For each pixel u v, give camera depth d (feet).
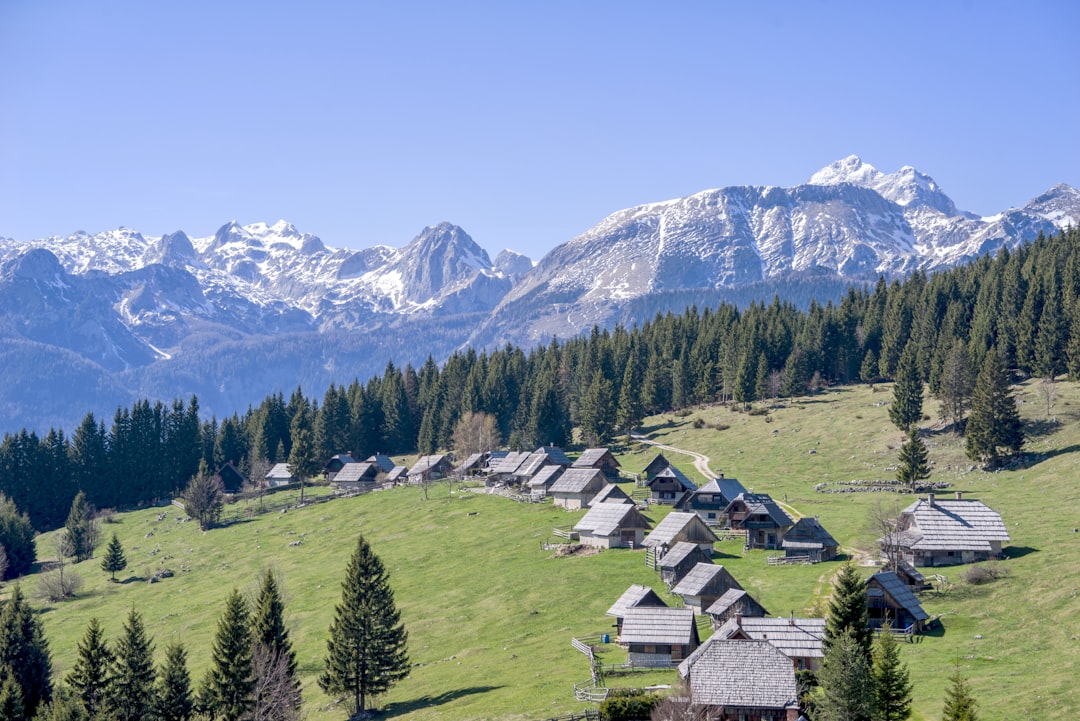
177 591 542.57
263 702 323.57
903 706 258.78
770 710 280.10
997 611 352.69
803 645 309.42
